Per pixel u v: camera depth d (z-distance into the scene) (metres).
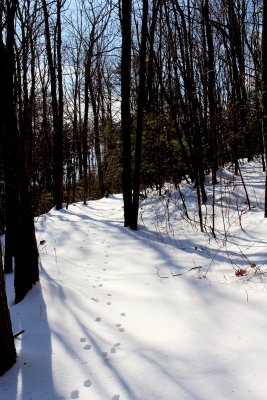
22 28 7.50
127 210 8.29
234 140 9.37
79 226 9.08
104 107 22.06
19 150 4.64
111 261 6.05
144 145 10.68
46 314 3.96
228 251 5.61
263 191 8.14
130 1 7.79
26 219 4.58
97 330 3.62
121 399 2.62
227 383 2.73
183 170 10.71
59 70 13.40
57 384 2.81
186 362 3.03
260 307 3.78
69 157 19.28
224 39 11.69
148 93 12.44
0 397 2.69
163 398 2.62
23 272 4.49
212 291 4.33
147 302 4.25
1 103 4.51
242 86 9.66
